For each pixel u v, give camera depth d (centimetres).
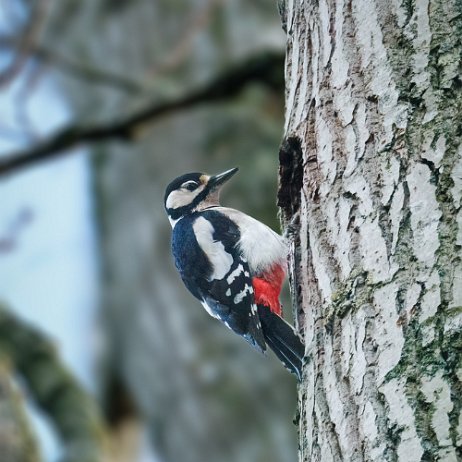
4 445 1256
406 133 732
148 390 1480
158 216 1515
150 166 1543
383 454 653
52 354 1480
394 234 711
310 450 724
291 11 888
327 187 778
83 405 1459
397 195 720
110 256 1554
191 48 1592
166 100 1556
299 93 845
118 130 1556
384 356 680
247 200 1459
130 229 1533
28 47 1424
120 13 1627
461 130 711
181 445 1438
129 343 1515
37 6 1421
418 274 686
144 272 1501
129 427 1523
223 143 1524
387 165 734
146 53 1592
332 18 812
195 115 1552
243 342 1436
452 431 629
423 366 658
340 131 780
